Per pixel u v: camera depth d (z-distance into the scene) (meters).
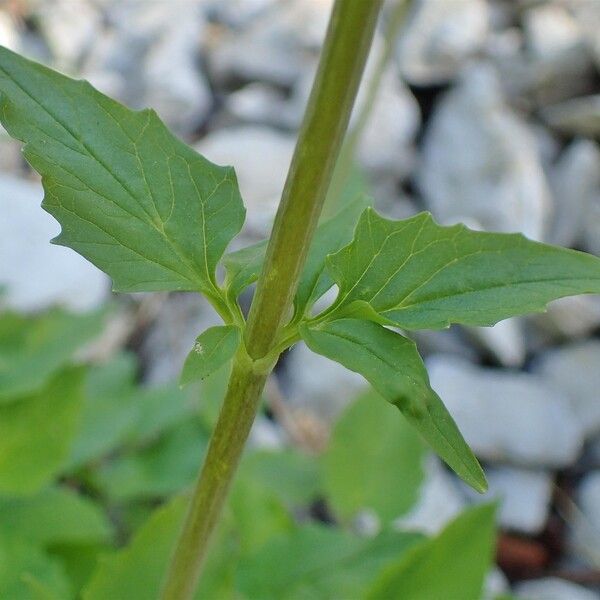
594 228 0.77
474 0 0.90
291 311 0.19
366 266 0.18
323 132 0.17
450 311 0.18
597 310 0.71
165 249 0.19
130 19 0.96
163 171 0.19
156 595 0.26
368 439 0.38
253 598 0.31
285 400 0.66
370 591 0.26
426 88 0.88
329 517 0.58
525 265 0.18
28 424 0.37
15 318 0.47
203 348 0.18
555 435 0.66
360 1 0.16
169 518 0.26
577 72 0.85
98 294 0.67
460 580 0.26
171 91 0.86
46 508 0.39
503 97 0.86
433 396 0.18
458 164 0.81
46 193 0.19
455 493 0.63
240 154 0.78
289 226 0.17
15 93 0.19
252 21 0.95
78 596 0.38
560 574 0.62
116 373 0.55
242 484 0.36
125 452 0.50
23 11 0.94
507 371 0.71
